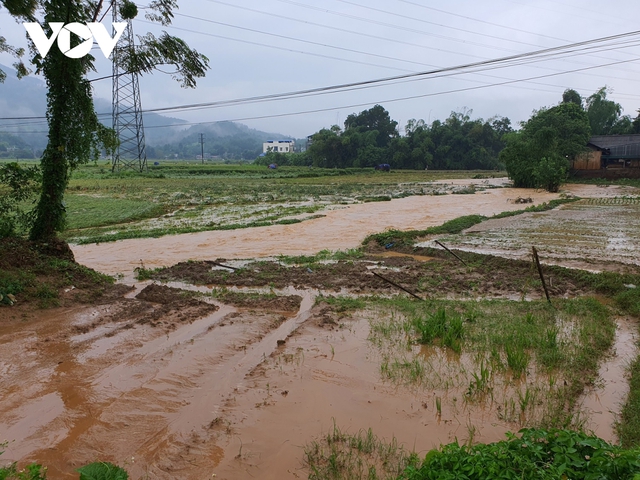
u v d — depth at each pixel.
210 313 9.69
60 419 5.65
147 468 4.77
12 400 6.07
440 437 5.28
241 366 7.20
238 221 22.72
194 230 19.94
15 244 11.34
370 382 6.59
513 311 9.52
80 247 17.00
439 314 8.50
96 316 9.31
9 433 5.36
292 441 5.23
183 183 48.62
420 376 6.73
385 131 101.50
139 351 7.70
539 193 37.53
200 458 4.95
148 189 40.19
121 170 63.12
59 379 6.67
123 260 15.02
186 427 5.53
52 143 11.98
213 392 6.37
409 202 30.91
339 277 12.51
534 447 3.79
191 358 7.43
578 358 7.12
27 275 10.27
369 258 14.89
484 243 16.61
